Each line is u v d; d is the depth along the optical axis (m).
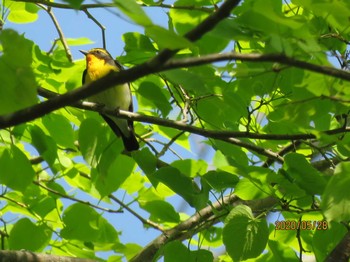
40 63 10.38
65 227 9.90
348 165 7.16
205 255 8.96
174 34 4.79
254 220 8.64
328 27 8.81
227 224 8.62
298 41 5.90
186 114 9.27
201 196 8.57
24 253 9.61
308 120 7.38
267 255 10.29
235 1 5.07
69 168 10.75
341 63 8.03
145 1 9.38
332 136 7.10
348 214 7.19
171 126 8.86
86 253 10.91
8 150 8.63
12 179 8.62
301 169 8.25
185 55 8.99
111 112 9.02
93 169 9.38
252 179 8.34
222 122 9.53
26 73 5.26
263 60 5.34
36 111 5.38
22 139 10.20
